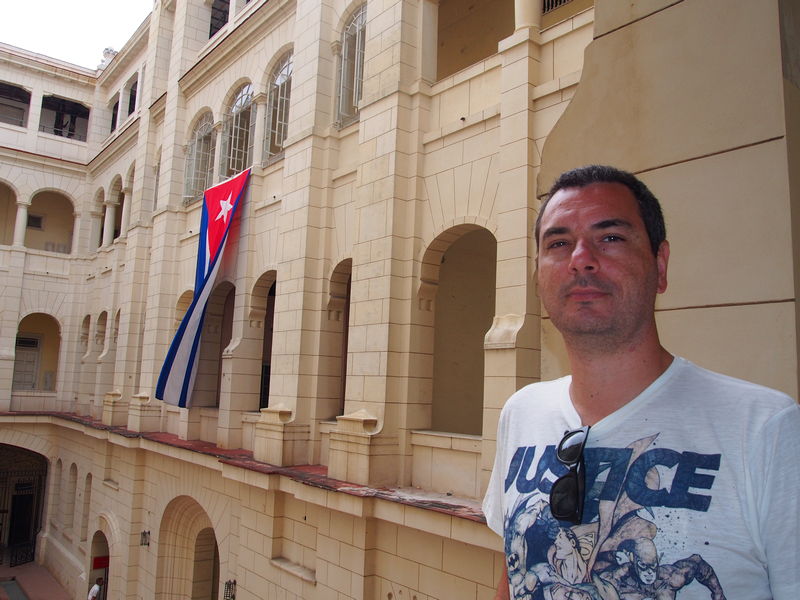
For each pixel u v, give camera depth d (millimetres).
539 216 2000
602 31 3273
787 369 2414
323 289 12281
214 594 16797
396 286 10000
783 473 1442
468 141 9508
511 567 1777
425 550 8570
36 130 27984
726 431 1546
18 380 28734
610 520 1583
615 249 1767
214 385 16859
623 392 1749
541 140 8328
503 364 7977
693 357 2682
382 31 10898
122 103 26766
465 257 12031
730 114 2709
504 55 8828
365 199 10719
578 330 1755
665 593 1448
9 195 28672
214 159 17641
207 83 18266
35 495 28844
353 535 9523
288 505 11523
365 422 9711
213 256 15133
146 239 21188
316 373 12047
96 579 19875
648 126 2982
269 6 15039
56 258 27734
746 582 1424
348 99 12734
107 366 22875
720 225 2674
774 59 2611
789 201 2480
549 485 1738
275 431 11789
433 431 9656
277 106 15055
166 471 16562
